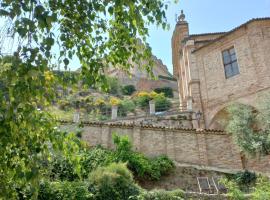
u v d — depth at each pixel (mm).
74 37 4660
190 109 26562
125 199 13188
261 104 16219
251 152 15016
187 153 18453
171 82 61812
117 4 4262
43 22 3539
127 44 5152
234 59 26359
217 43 27672
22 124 3783
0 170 3863
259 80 24109
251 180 16125
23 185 4070
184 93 33219
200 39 31594
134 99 41625
